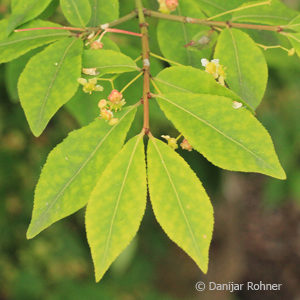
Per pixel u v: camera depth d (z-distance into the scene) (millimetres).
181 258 1594
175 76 385
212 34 416
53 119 936
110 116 371
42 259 1166
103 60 390
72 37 396
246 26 410
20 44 397
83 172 365
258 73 400
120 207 359
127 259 804
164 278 1553
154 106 475
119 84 436
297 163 953
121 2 477
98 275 353
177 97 375
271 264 1911
